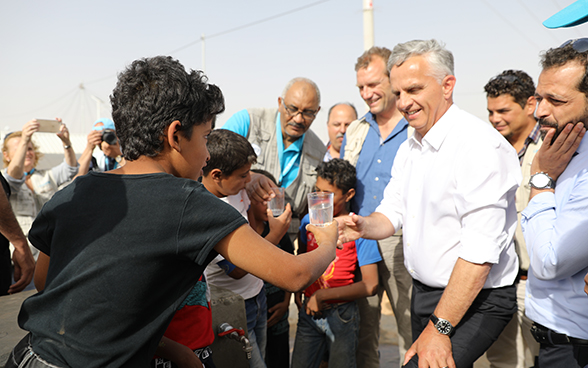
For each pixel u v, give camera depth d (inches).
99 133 159.8
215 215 39.6
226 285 87.0
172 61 44.6
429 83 74.3
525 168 99.1
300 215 133.4
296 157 130.4
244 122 124.8
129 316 38.2
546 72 62.3
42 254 50.8
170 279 39.8
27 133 150.3
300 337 105.9
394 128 111.3
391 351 144.9
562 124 62.6
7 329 65.4
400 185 91.0
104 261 38.2
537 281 68.7
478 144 69.2
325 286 103.7
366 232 85.7
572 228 58.2
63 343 38.5
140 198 40.0
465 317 74.3
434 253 77.2
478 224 67.7
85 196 42.3
